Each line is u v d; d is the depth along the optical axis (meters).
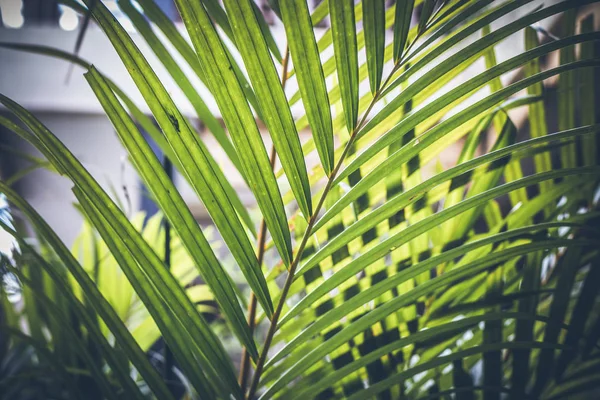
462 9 0.59
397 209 0.52
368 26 0.48
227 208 0.50
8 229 0.51
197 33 0.45
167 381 0.78
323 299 0.67
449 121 0.50
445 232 0.70
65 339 0.76
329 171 0.51
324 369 0.67
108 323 0.52
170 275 0.51
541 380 0.66
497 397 0.66
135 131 0.47
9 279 0.73
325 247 0.53
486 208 0.79
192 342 0.57
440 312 0.67
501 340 0.67
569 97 0.71
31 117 0.47
